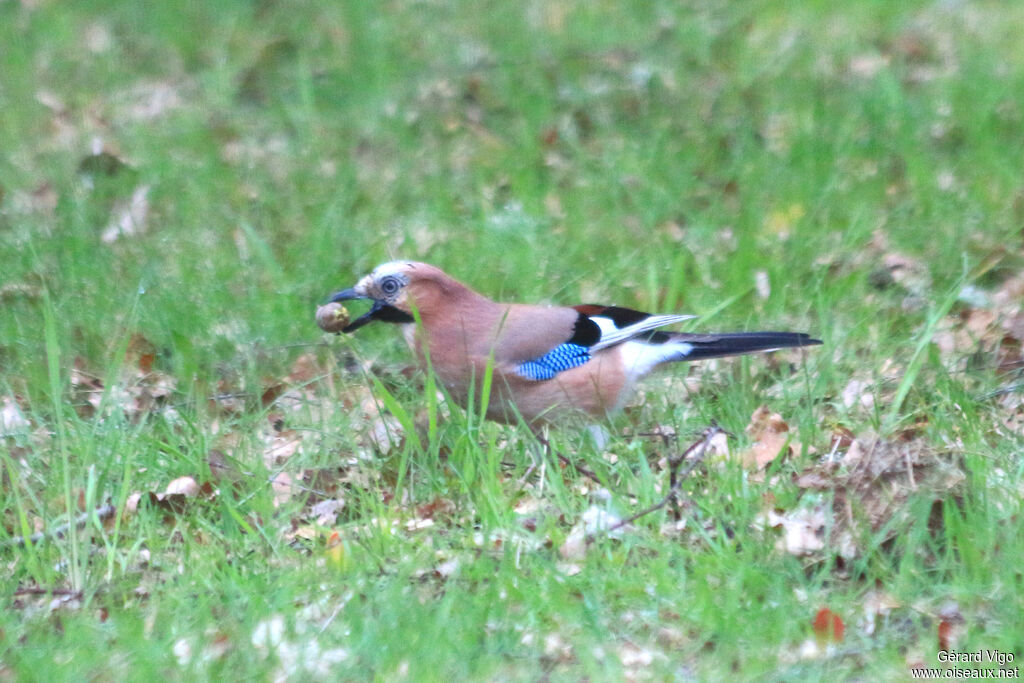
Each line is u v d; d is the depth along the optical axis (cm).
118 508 881
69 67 1933
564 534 869
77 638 769
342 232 1402
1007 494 868
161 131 1714
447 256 1356
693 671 729
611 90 1739
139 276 1309
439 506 923
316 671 735
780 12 1991
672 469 918
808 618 757
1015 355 1123
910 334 1190
